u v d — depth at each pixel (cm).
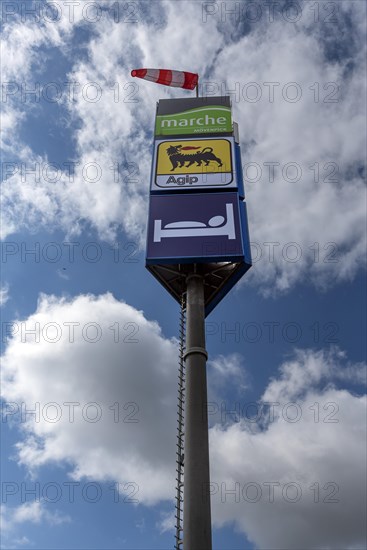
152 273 2758
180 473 2334
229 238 2725
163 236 2759
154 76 3491
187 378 2458
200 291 2691
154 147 3122
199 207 2848
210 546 2084
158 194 2917
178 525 2209
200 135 3161
